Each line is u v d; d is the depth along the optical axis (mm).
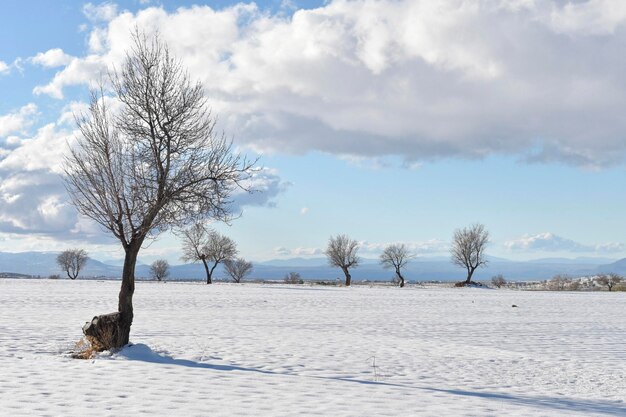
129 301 18578
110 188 18688
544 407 11984
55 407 10094
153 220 18938
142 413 9836
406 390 13281
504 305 52531
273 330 26609
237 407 10562
